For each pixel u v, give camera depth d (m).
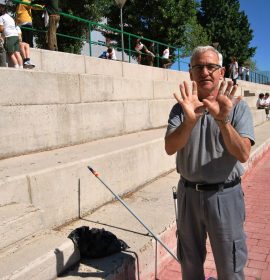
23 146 4.98
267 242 4.89
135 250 3.66
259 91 25.97
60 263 3.15
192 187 2.88
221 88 2.58
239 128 2.71
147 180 6.23
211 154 2.76
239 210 2.84
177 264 4.31
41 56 7.78
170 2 28.81
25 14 8.52
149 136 7.10
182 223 3.01
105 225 4.31
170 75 12.56
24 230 3.23
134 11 29.52
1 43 6.71
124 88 7.60
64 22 18.14
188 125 2.61
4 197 3.55
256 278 4.02
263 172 9.02
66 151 5.31
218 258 2.88
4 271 2.77
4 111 4.69
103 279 3.11
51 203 4.09
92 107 6.39
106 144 6.04
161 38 29.89
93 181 4.78
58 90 5.64
